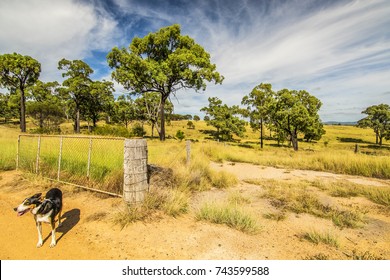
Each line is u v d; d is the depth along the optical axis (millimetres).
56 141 11852
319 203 6773
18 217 5613
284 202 6887
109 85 50812
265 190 8211
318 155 15383
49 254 4070
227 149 19453
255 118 38906
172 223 5145
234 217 5273
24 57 33594
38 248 4266
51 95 49250
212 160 15727
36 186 7746
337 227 5262
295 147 35312
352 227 5270
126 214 5316
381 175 11211
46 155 10148
